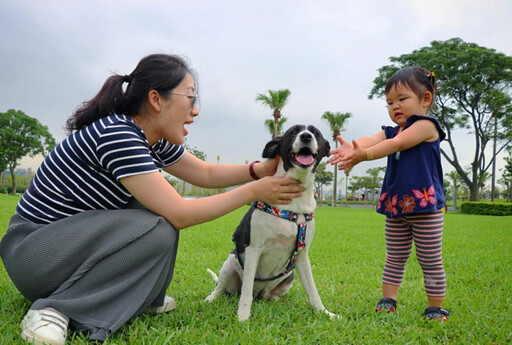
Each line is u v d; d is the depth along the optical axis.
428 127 2.72
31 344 1.72
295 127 2.80
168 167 2.83
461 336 2.23
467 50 28.80
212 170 2.93
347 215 15.83
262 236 2.58
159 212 2.07
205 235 6.53
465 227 10.66
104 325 1.92
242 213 13.69
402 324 2.44
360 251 5.52
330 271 4.11
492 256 5.30
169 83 2.18
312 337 2.10
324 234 7.61
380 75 31.30
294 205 2.60
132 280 2.03
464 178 31.39
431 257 2.68
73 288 1.99
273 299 3.03
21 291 2.15
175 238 2.16
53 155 2.12
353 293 3.22
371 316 2.58
